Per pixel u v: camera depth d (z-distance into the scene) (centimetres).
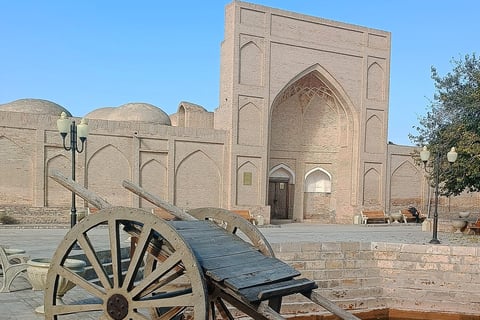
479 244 1045
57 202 1398
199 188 1572
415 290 916
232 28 1599
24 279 640
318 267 909
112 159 1459
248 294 318
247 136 1622
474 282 905
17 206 1349
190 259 321
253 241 412
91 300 542
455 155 1095
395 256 947
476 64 1480
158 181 1522
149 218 332
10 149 1345
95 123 1435
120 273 345
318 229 1470
